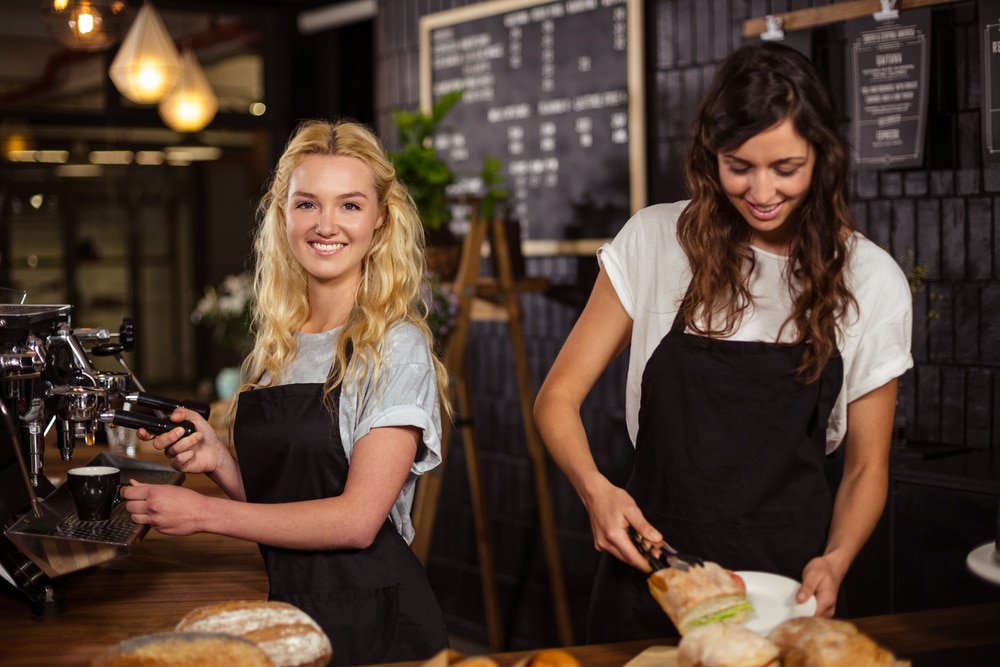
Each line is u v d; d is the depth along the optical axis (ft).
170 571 6.41
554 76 13.83
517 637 14.85
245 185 21.20
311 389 5.81
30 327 5.89
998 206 9.52
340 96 18.33
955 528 8.36
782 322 5.58
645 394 5.86
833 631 4.02
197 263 21.15
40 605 5.60
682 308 5.70
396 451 5.55
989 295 9.62
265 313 6.31
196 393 21.85
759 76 4.91
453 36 15.37
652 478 5.82
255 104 18.44
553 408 5.76
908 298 5.53
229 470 6.27
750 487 5.58
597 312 6.03
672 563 4.68
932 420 10.04
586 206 13.55
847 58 10.36
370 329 5.77
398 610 5.64
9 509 6.21
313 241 5.83
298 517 5.39
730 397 5.60
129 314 20.56
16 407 5.90
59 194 19.10
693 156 5.51
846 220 5.23
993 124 9.46
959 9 9.64
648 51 12.76
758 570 5.56
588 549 13.73
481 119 14.97
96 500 6.25
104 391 5.98
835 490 8.90
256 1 18.25
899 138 10.04
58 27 10.72
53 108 17.31
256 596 5.91
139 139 19.10
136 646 4.01
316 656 4.43
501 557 15.02
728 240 5.57
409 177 12.42
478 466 14.12
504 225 13.26
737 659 3.84
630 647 4.72
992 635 4.62
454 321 12.16
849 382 5.57
